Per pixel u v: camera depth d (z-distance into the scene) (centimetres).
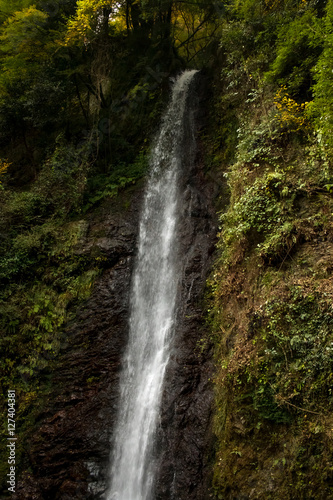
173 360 797
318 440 468
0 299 1018
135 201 1128
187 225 967
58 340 955
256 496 512
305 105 707
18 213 1136
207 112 1145
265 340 570
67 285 1016
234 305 720
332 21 651
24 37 1312
